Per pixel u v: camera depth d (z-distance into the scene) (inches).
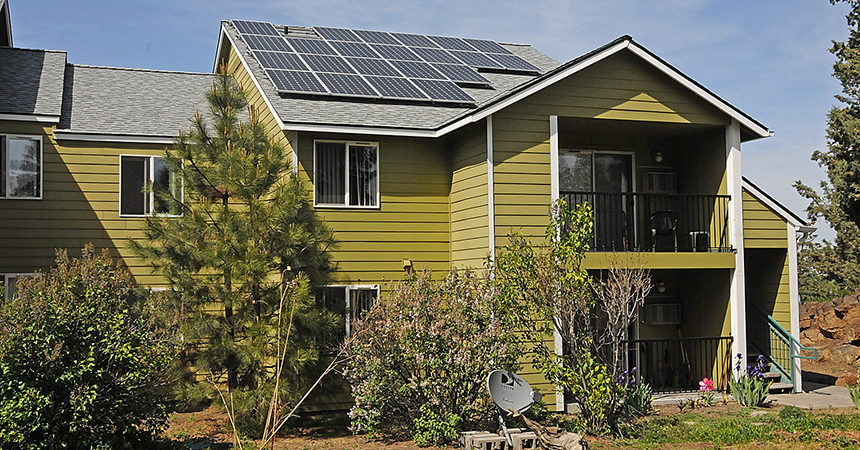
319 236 514.6
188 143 511.5
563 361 481.1
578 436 424.8
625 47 582.9
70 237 591.5
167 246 493.7
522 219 561.6
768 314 664.4
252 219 478.9
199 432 488.1
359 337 480.1
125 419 391.2
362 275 602.2
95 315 394.3
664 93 607.5
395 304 481.1
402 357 467.5
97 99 674.8
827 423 483.2
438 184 631.2
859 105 1051.9
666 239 689.0
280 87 608.1
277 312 493.0
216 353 470.6
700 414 543.5
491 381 433.4
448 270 627.2
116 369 391.5
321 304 551.5
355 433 491.2
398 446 451.2
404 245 616.4
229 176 476.7
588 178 661.9
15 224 578.2
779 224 645.3
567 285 470.9
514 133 565.9
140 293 500.1
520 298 490.9
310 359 471.8
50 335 368.8
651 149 687.7
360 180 609.6
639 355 666.2
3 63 678.5
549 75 565.9
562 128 631.2
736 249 616.7
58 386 371.6
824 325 813.9
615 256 528.4
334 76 663.8
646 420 511.8
